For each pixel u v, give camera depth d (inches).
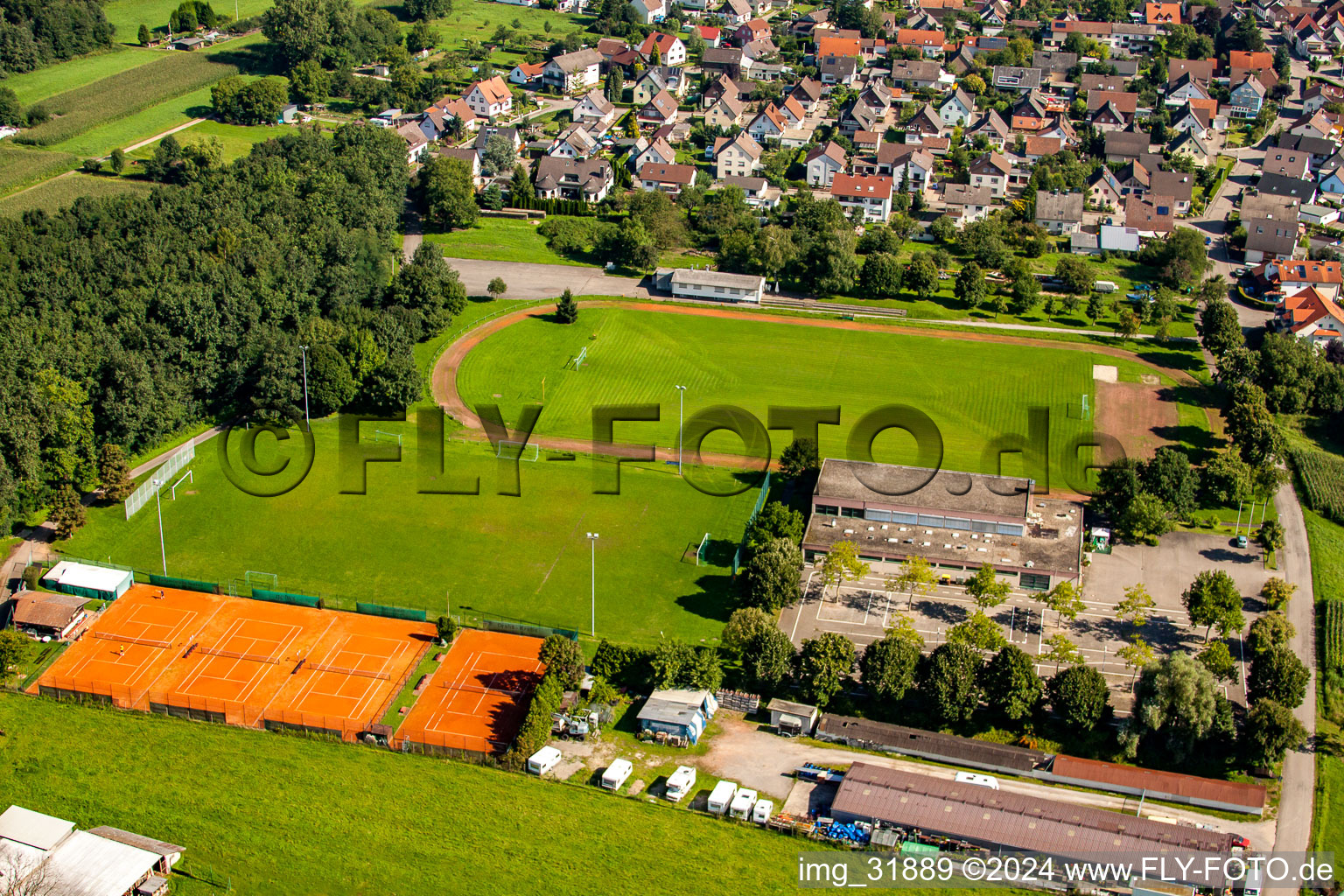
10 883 4970.5
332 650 6648.6
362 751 5930.1
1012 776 5821.9
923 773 5821.9
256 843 5354.3
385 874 5196.9
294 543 7613.2
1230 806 5575.8
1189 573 7406.5
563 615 6953.7
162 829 5408.5
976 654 6181.1
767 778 5777.6
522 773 5802.2
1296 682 6033.5
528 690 6373.0
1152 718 5787.4
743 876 5206.7
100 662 6510.8
